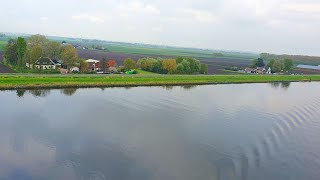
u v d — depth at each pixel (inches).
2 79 3649.1
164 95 3757.4
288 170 1734.7
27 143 1935.3
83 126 2326.5
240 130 2428.6
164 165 1723.7
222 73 6978.4
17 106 2800.2
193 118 2721.5
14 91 3437.5
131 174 1603.1
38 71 4859.7
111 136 2135.8
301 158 1907.0
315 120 2847.0
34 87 3634.4
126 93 3737.7
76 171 1604.3
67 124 2353.6
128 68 5885.8
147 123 2495.1
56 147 1899.6
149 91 3988.7
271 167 1759.4
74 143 1977.1
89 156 1792.6
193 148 1994.3
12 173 1553.9
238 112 3048.7
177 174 1627.7
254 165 1775.3
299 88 5201.8
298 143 2174.0
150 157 1819.6
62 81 3927.2
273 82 5974.4
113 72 5590.6
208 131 2365.9
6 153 1771.7
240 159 1851.6
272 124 2645.2
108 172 1611.7
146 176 1590.8
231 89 4613.7
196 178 1593.3
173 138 2156.7
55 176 1542.8
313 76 7091.5
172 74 5994.1
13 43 6053.2
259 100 3777.1
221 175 1631.4
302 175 1683.1
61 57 5733.3
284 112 3125.0
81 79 4141.2
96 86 4050.2
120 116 2662.4
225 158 1856.5
